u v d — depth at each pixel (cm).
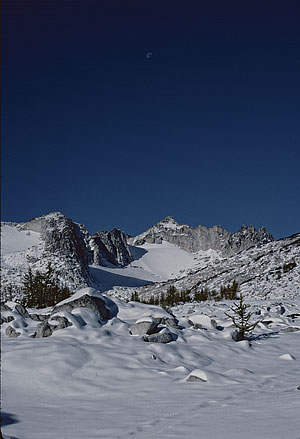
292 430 502
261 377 1056
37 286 2659
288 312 2644
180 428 579
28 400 851
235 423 579
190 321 1772
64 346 1149
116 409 761
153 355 1198
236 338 1593
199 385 965
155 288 11194
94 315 1523
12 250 19112
